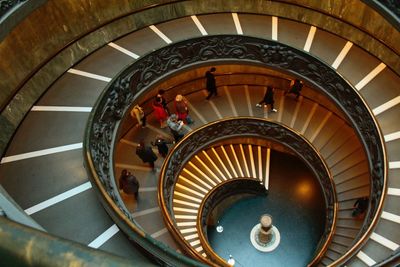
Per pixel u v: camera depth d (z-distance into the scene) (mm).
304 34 13242
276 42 12094
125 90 10617
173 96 15047
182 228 12914
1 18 7879
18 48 9672
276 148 15586
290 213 14898
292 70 12594
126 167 12797
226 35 12219
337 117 14359
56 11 10406
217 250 14578
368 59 12422
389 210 8906
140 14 12586
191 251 9906
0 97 9250
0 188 2711
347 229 11570
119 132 10344
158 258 5680
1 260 735
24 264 724
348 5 12344
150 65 11461
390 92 11539
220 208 15430
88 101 10398
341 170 12836
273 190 15359
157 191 11656
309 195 15086
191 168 14578
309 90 14711
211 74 13891
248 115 14664
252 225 14922
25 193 8258
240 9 13609
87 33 11516
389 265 5297
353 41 12852
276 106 14930
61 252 723
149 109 14320
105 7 11711
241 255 14391
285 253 14211
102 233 7160
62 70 10898
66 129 9648
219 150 15234
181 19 13258
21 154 9094
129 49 11984
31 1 8523
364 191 12047
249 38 12266
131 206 11672
